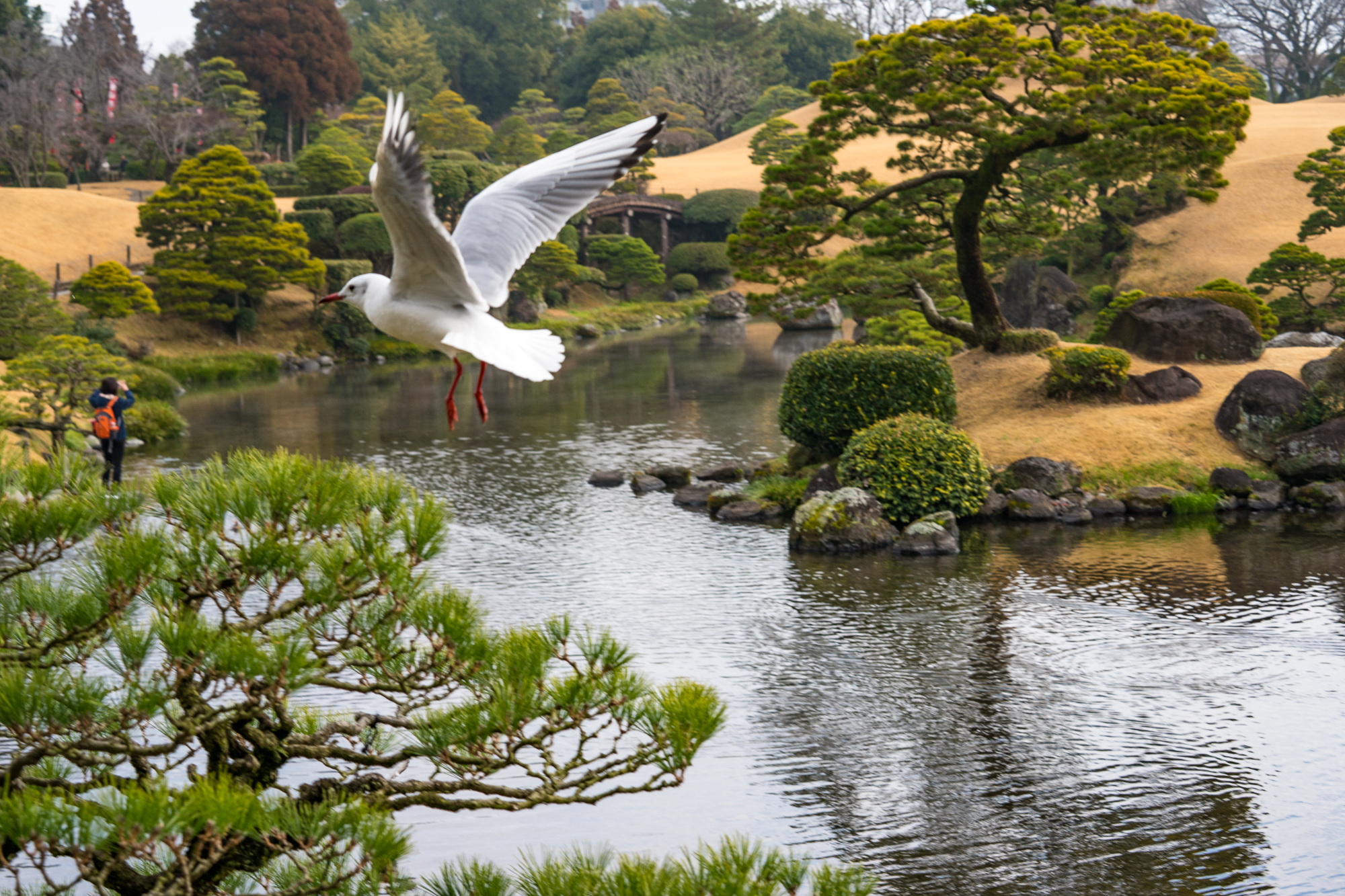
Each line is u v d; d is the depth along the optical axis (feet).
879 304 95.61
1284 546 64.39
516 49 532.32
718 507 78.43
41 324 150.71
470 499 83.56
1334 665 45.65
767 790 36.14
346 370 198.29
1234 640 49.11
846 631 51.60
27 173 304.50
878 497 71.00
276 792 32.81
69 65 333.62
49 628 16.61
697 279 306.76
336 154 289.12
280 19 383.86
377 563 17.26
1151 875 30.50
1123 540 67.15
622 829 33.68
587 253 290.97
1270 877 30.22
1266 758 37.52
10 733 14.80
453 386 15.75
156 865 14.74
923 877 30.68
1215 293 127.34
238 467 17.61
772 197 92.38
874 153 354.13
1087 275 211.82
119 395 74.69
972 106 86.53
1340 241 194.70
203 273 203.62
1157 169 82.48
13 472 17.53
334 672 18.37
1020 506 73.15
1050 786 36.01
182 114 339.16
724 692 44.32
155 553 16.25
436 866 31.37
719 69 487.20
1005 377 91.97
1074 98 80.79
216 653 15.28
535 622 52.60
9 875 30.19
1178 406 83.35
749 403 131.85
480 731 17.04
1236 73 242.58
